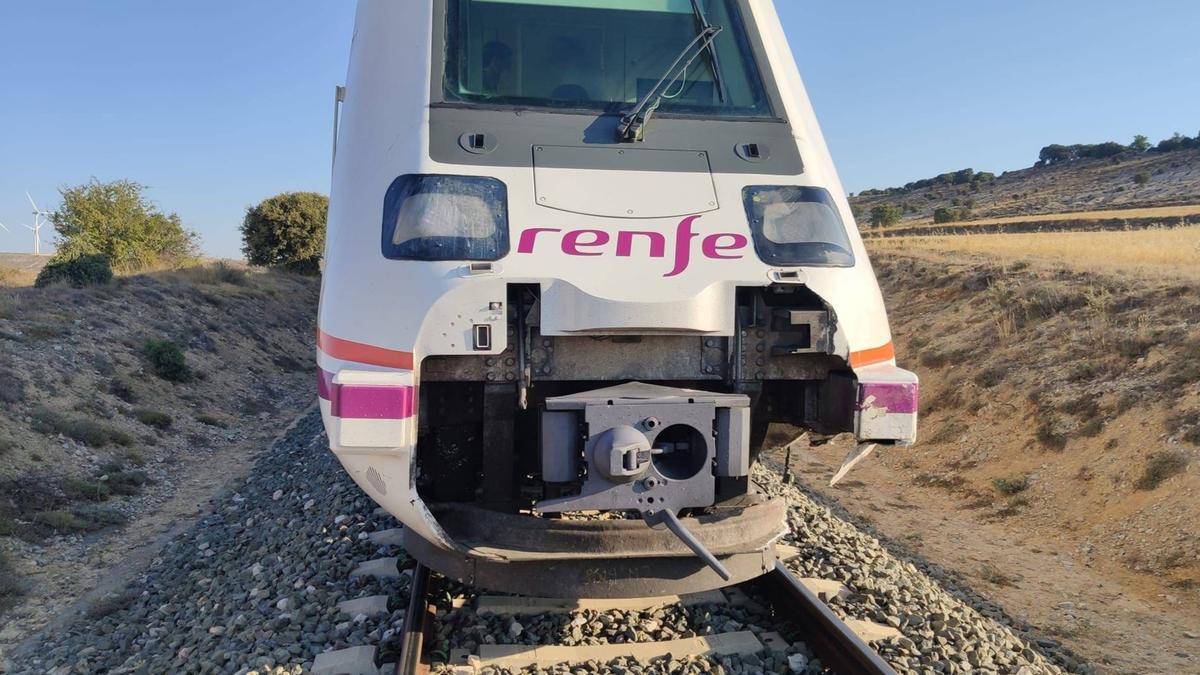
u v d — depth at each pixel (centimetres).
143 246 3067
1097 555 812
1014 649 523
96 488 941
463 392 456
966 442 1173
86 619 612
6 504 835
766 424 501
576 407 376
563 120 450
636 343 429
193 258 3256
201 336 1914
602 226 412
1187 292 1284
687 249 414
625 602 507
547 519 414
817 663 439
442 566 428
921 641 479
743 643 459
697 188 435
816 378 447
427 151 425
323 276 455
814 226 439
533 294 409
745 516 432
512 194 417
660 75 495
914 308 1919
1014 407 1190
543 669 433
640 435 373
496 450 429
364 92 464
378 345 393
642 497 377
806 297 450
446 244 402
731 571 418
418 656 416
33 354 1295
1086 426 1034
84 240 2952
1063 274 1639
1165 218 4809
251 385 1784
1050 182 9844
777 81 491
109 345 1505
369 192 428
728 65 498
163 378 1512
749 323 435
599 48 499
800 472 1131
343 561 595
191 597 618
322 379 426
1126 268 1609
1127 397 1030
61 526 818
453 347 391
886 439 415
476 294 392
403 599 502
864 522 917
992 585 739
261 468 1104
